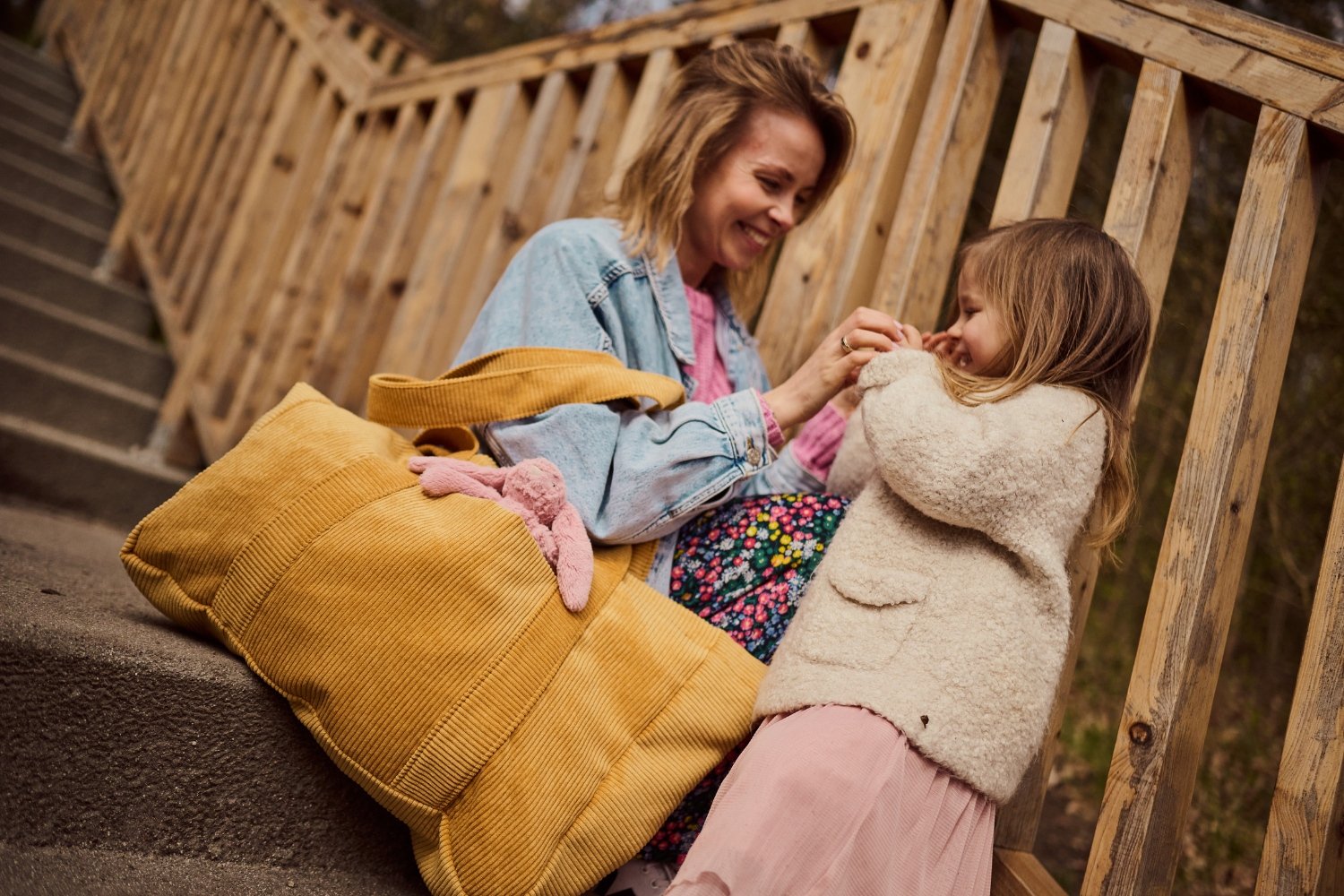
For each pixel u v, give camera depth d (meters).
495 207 2.27
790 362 1.61
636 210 1.46
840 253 1.62
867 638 1.10
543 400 1.24
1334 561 1.10
